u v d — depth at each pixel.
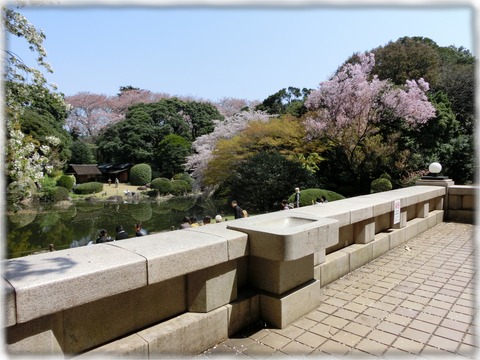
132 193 31.27
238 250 2.80
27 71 4.39
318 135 18.39
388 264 4.75
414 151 18.52
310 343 2.67
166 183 31.48
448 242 6.01
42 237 15.62
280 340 2.71
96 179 39.75
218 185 22.16
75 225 18.38
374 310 3.28
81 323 2.04
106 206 25.47
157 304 2.45
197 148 27.95
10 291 1.60
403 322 3.03
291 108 26.95
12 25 4.11
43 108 29.66
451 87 21.31
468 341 2.71
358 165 19.16
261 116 25.05
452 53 26.03
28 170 4.38
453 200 8.09
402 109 16.98
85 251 2.30
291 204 13.81
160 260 2.22
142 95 48.84
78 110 45.06
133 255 2.20
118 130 40.81
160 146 38.72
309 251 2.90
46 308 1.71
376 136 18.31
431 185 8.30
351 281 4.08
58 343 1.92
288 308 2.95
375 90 17.28
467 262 4.82
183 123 42.28
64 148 30.62
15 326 1.68
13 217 20.28
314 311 3.25
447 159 17.53
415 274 4.32
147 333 2.28
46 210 23.12
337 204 4.88
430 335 2.80
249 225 3.10
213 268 2.65
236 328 2.81
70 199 27.36
